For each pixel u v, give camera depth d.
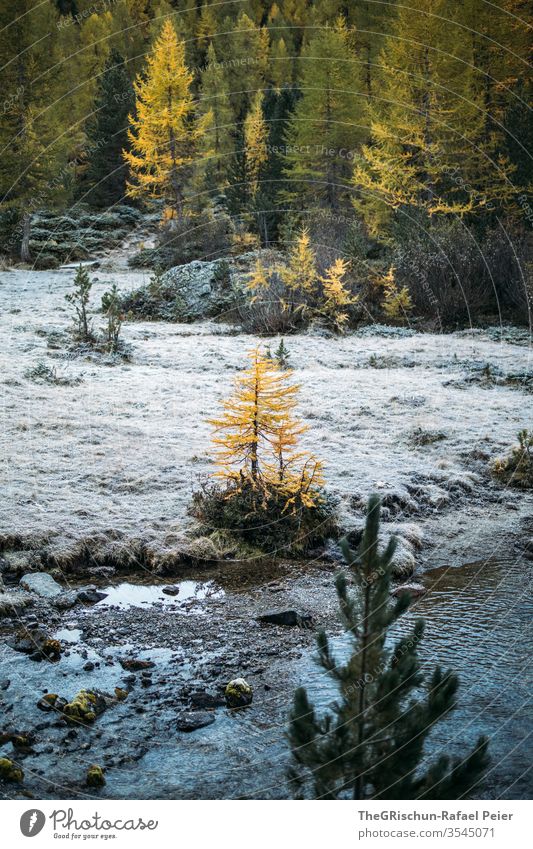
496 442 11.22
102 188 36.12
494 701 5.30
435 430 11.59
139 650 6.04
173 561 7.65
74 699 5.16
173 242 28.19
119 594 7.08
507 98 25.38
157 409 12.22
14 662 5.76
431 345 17.67
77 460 9.88
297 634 6.37
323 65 28.14
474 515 9.19
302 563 7.89
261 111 34.56
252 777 4.46
